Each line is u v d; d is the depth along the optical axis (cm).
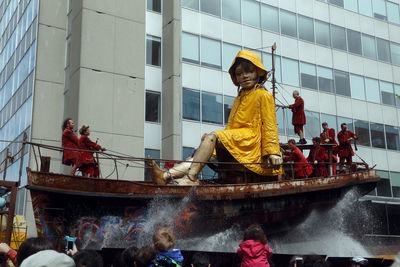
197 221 1090
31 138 2145
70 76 2183
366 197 2730
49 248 413
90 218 1003
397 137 2978
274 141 1194
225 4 2559
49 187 973
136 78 2228
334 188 1290
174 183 1123
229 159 1234
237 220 1134
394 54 3148
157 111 2334
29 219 2012
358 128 2839
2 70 3125
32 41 2366
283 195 1199
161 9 2473
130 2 2291
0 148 2845
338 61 2883
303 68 2734
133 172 2117
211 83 2408
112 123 2112
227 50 2506
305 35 2805
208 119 2353
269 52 2636
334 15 2959
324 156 1427
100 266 436
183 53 2362
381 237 2383
